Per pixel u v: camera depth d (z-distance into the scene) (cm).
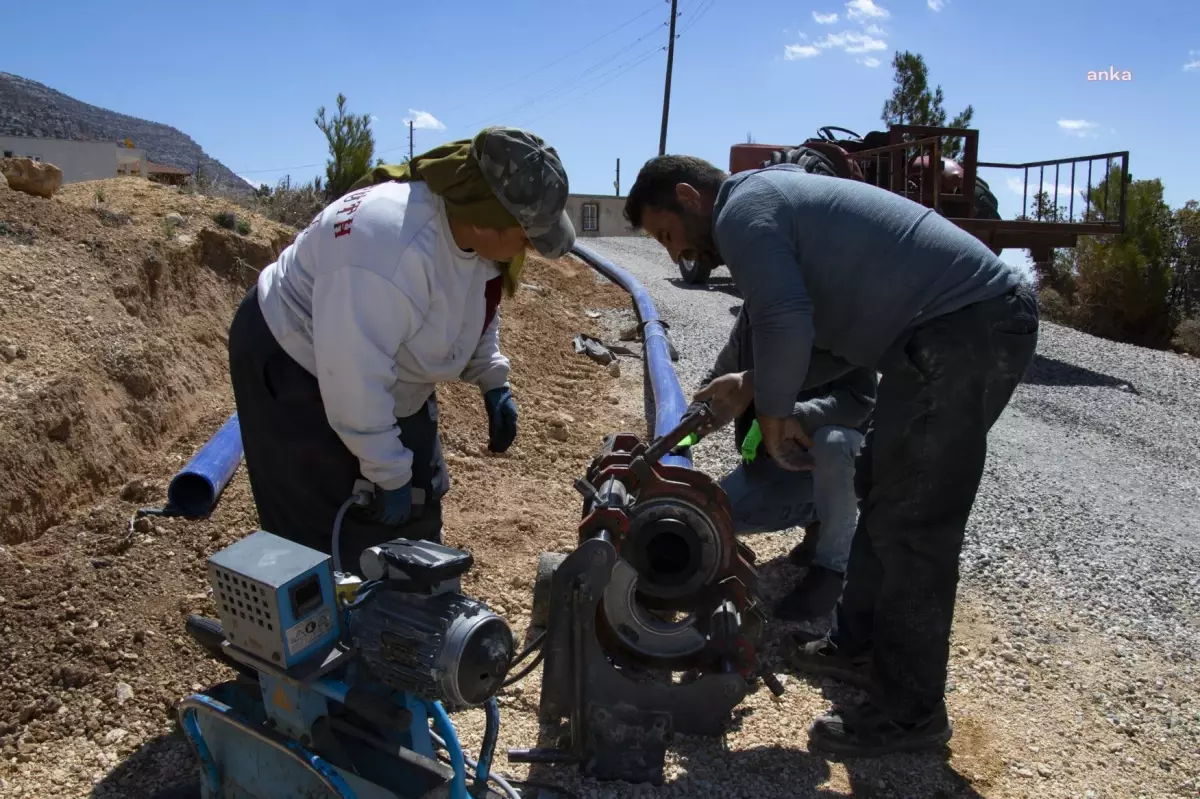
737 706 323
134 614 323
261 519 278
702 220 299
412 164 248
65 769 263
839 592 383
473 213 231
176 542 366
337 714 214
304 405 254
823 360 328
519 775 276
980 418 264
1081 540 509
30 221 517
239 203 884
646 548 306
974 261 263
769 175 276
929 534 272
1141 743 317
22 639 302
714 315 1132
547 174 229
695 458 579
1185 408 910
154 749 273
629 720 281
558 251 248
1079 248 1825
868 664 320
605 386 776
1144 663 373
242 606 197
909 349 262
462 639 190
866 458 308
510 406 318
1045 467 658
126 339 470
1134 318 1773
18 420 363
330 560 201
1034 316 265
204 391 526
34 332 425
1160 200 1783
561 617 269
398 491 249
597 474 315
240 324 260
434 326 249
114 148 3278
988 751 304
